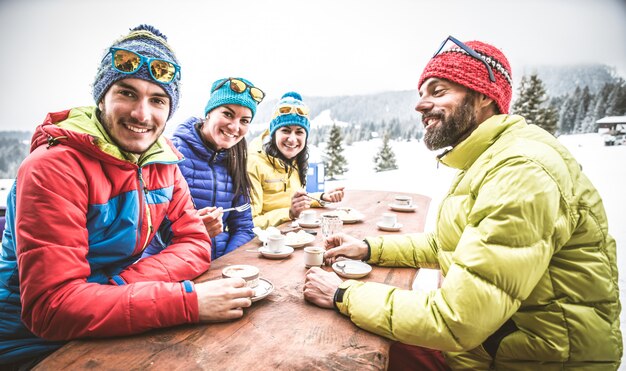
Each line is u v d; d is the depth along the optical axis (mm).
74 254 922
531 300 980
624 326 2285
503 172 944
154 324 860
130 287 901
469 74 1146
